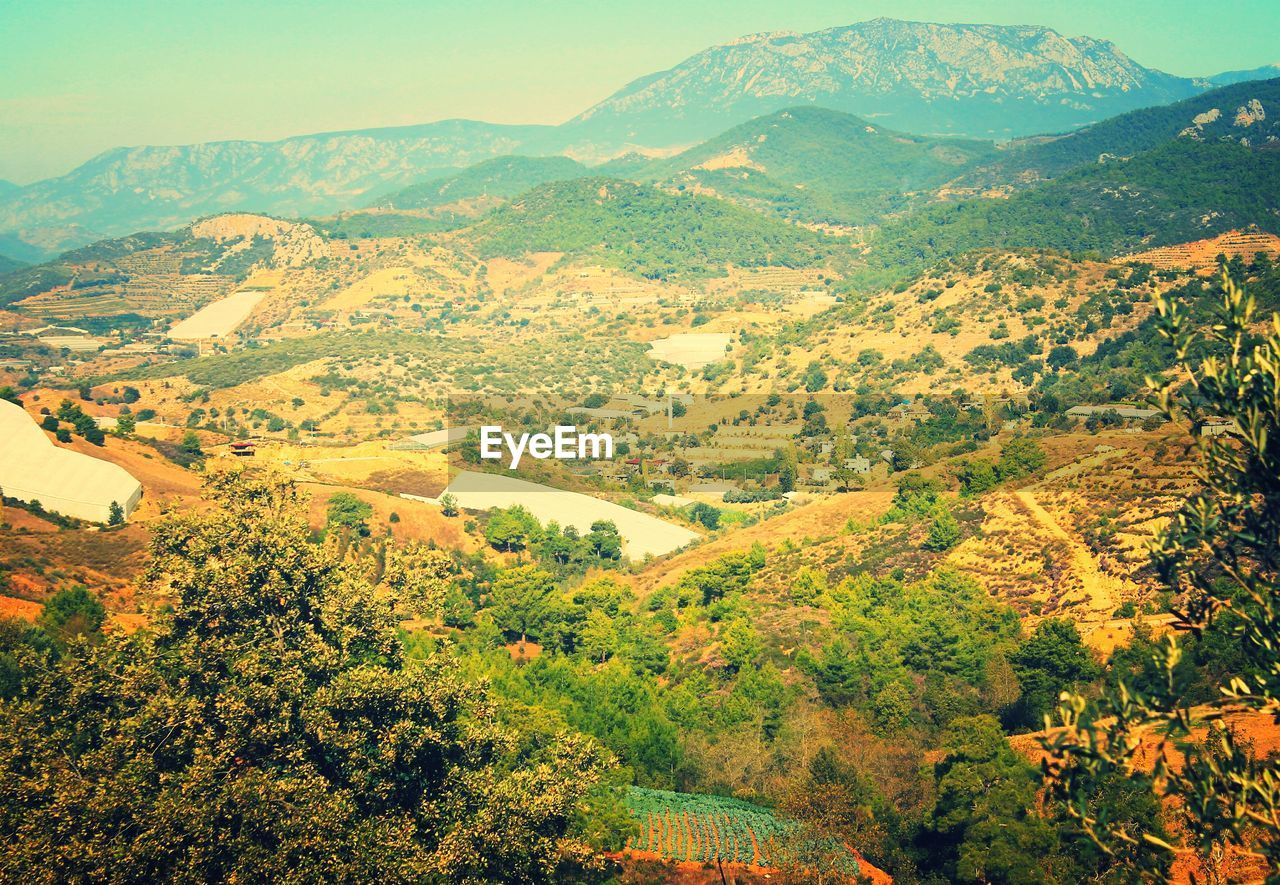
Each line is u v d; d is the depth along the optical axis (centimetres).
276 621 5981
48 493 11981
